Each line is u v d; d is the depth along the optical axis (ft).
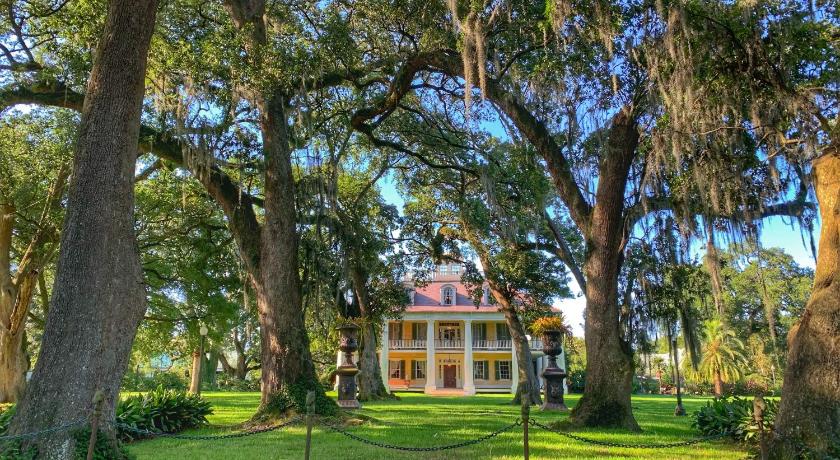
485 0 36.63
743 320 119.34
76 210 24.29
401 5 45.19
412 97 61.52
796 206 36.63
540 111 42.42
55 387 22.39
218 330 86.17
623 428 38.24
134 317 24.97
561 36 35.14
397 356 147.02
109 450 22.61
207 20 47.03
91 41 40.65
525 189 53.21
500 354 144.36
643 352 47.21
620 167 39.40
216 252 71.15
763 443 23.02
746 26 30.73
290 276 43.42
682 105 31.89
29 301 69.36
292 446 31.96
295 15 48.62
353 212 64.69
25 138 65.41
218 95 40.57
